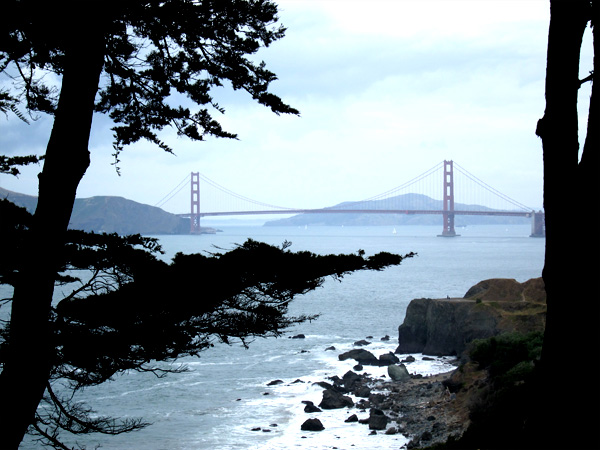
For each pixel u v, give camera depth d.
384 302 100.50
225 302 9.03
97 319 8.35
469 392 36.56
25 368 8.16
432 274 159.25
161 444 32.56
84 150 8.71
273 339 64.88
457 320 55.88
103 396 41.72
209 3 10.16
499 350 37.91
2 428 7.94
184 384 45.41
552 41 8.51
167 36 10.59
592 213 8.25
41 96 10.84
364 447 31.91
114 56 10.68
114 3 8.72
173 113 11.12
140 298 8.31
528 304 55.31
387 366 51.81
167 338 8.49
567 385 8.16
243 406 40.19
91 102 8.75
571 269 8.28
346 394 43.25
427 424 34.59
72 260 8.56
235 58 10.84
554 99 8.49
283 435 34.34
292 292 8.56
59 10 8.39
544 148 8.65
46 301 8.38
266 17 10.60
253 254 8.31
